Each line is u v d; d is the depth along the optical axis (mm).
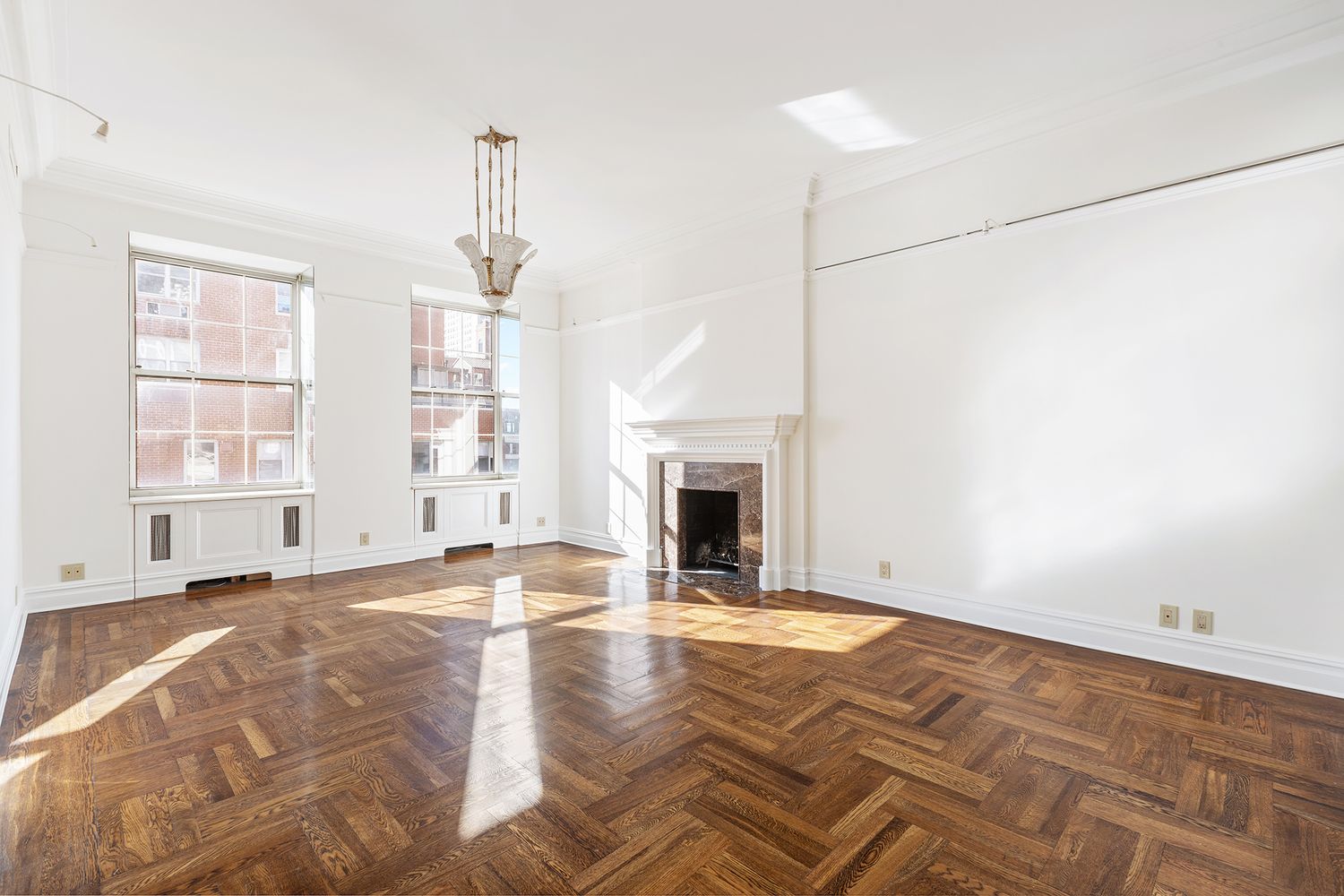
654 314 5609
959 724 2514
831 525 4512
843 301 4402
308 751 2307
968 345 3812
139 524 4461
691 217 5105
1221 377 2982
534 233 5496
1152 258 3160
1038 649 3373
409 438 5801
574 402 6738
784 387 4656
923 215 4000
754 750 2311
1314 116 2748
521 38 2816
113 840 1794
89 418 4234
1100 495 3340
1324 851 1755
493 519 6461
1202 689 2832
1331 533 2740
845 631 3697
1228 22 2744
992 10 2654
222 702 2730
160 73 3062
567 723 2525
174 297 4848
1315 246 2752
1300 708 2631
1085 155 3359
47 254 4051
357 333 5441
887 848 1770
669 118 3543
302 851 1747
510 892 1589
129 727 2498
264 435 5273
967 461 3834
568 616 4035
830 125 3637
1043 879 1644
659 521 5547
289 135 3715
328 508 5312
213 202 4613
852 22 2729
